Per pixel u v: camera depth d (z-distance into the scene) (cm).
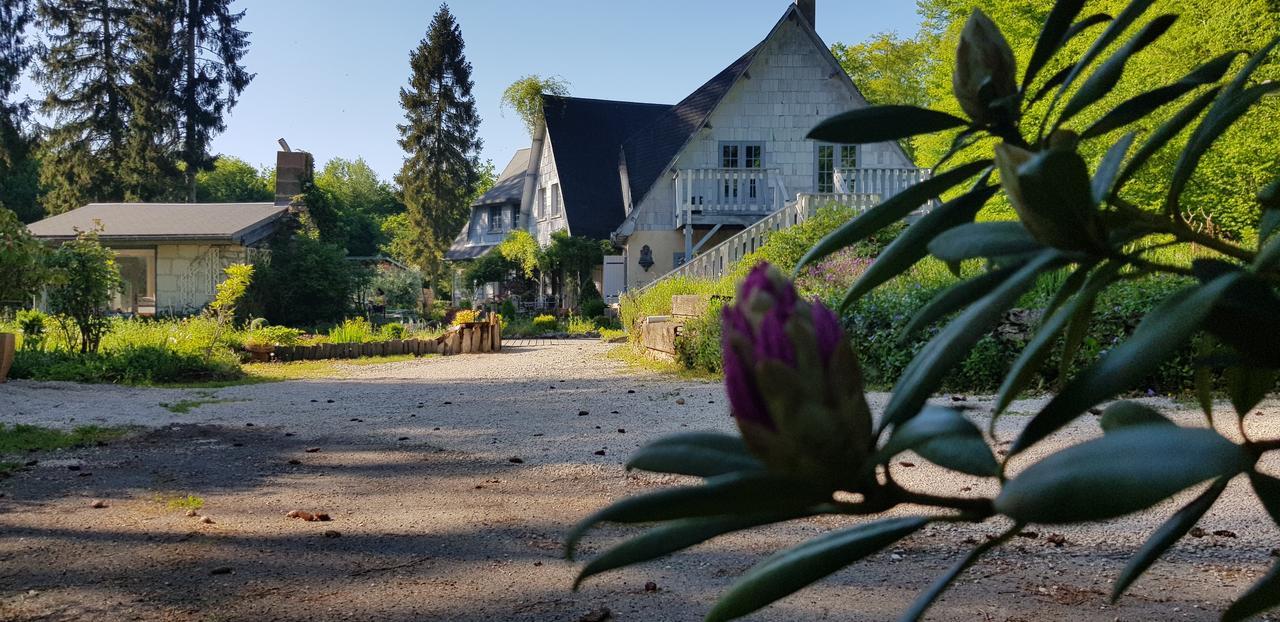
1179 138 1374
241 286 1802
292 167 3300
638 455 57
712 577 346
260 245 2848
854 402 43
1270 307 60
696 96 3012
